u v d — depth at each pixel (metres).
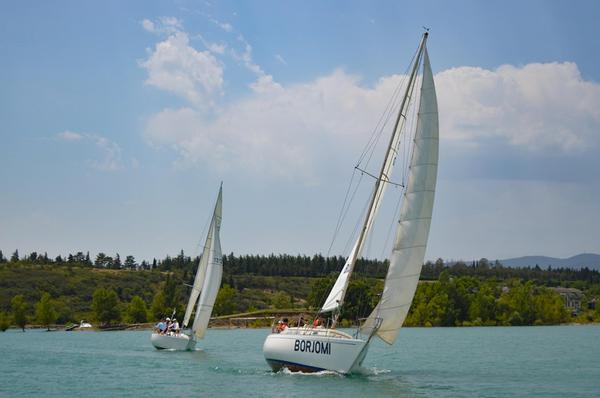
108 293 166.62
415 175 42.47
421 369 56.53
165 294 171.75
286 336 42.91
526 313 194.38
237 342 102.38
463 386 43.78
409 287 42.31
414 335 134.38
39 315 161.75
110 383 45.22
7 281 193.50
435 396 38.66
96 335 131.00
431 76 42.50
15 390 42.53
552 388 43.69
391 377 47.75
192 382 44.88
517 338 119.56
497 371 54.78
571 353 78.69
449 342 106.06
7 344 95.44
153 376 48.66
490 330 162.12
